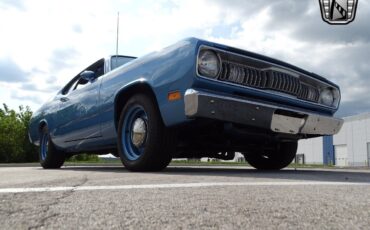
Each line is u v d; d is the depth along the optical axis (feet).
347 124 124.16
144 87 11.59
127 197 5.65
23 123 48.42
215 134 11.07
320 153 134.82
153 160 11.18
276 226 3.88
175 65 10.37
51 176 9.98
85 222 4.02
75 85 17.07
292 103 11.85
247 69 10.91
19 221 4.08
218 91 10.25
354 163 120.67
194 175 9.91
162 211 4.58
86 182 7.82
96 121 14.05
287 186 7.16
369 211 4.67
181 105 10.05
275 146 14.12
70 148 17.02
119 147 12.40
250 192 6.20
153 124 11.04
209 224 3.94
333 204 5.12
